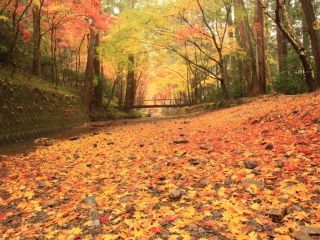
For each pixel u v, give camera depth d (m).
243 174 5.18
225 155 6.63
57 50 28.47
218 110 18.70
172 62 43.91
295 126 7.86
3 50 16.25
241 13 19.41
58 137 14.37
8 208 5.38
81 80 27.67
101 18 19.45
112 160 7.82
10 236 4.22
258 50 19.91
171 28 19.11
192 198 4.60
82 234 3.94
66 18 19.39
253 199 4.29
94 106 24.89
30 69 19.72
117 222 4.15
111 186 5.67
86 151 9.59
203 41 29.34
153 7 17.97
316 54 13.40
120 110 29.77
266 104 13.94
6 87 12.80
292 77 18.59
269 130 8.23
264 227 3.56
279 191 4.43
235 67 29.88
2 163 8.97
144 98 52.66
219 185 5.00
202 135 9.59
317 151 5.74
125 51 20.23
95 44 24.42
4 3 16.52
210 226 3.68
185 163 6.48
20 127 13.09
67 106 18.80
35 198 5.68
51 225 4.39
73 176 6.79
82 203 5.02
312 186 4.44
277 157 5.84
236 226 3.60
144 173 6.20
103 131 14.92
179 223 3.80
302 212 3.76
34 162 8.80
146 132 12.50
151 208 4.42
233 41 20.86
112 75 33.28
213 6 19.91
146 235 3.64
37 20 18.84
